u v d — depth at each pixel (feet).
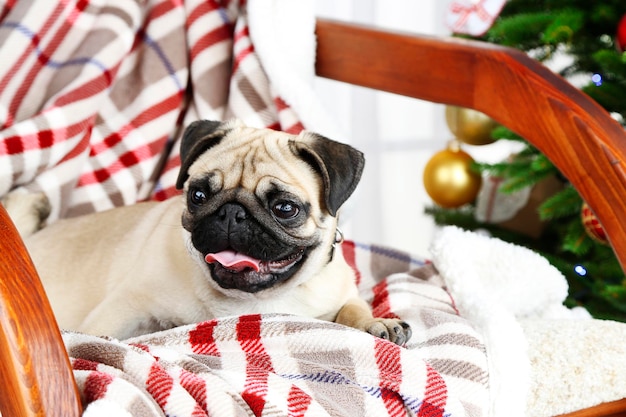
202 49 6.48
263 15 6.22
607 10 6.88
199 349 4.17
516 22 6.93
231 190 4.27
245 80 6.31
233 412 3.44
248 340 4.20
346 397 3.85
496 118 5.62
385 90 6.22
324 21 6.49
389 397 3.97
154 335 4.27
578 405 4.45
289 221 4.29
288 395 3.65
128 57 6.46
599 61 6.66
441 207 8.50
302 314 4.89
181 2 6.56
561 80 5.41
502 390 4.30
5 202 5.65
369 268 6.19
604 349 4.55
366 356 4.09
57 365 3.09
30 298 3.10
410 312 4.99
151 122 6.32
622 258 4.88
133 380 3.49
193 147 4.57
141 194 6.38
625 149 4.98
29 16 6.03
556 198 6.79
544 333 4.71
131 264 5.06
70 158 5.96
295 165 4.46
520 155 7.54
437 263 5.74
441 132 9.89
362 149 9.53
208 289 4.75
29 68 6.00
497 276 5.77
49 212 5.81
